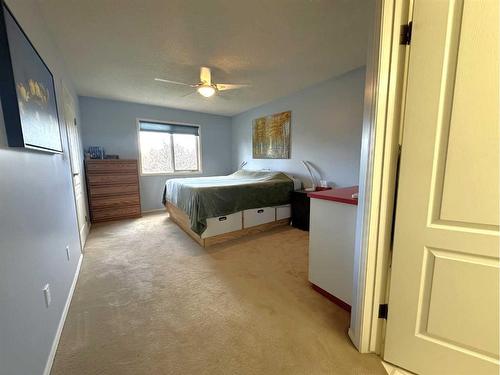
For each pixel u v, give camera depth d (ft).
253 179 13.20
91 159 12.66
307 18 6.27
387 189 3.68
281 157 14.10
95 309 5.47
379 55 3.38
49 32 6.61
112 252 8.93
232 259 8.27
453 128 3.05
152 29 6.73
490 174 2.94
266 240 10.18
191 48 7.85
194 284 6.59
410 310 3.71
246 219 10.74
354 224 4.93
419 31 3.09
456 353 3.49
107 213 13.21
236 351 4.26
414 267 3.58
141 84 11.25
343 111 10.43
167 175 16.61
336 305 5.60
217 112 17.60
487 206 3.01
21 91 3.52
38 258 3.94
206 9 5.86
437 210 3.32
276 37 7.21
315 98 11.66
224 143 18.92
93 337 4.58
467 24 2.82
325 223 5.64
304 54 8.33
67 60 8.53
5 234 2.91
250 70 9.70
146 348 4.32
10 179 3.17
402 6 3.22
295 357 4.13
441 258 3.37
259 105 15.44
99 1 5.52
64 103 7.95
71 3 5.56
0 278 2.71
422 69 3.13
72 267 6.57
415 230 3.48
